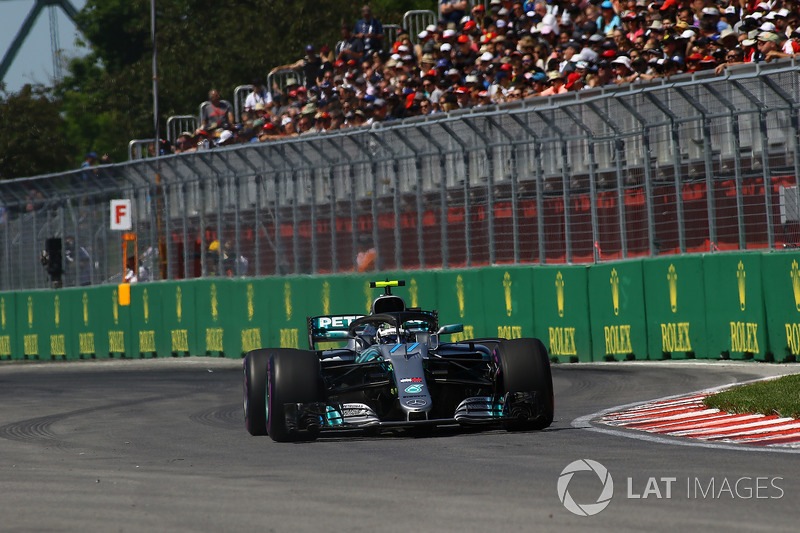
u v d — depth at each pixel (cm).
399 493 2288
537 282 6088
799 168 4831
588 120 5831
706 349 5253
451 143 6538
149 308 8388
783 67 5078
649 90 5253
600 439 3058
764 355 4947
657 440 2994
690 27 6266
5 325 9588
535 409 3250
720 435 3044
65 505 2306
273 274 7612
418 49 8756
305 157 7331
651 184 5553
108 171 8544
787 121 4862
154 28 11575
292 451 3102
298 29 17575
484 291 6356
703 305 5259
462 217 6525
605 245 5866
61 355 9106
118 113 19288
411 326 3706
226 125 10256
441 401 3547
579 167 5931
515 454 2809
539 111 5934
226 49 18112
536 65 7294
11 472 2906
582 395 4381
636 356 5600
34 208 9256
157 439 3619
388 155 6875
